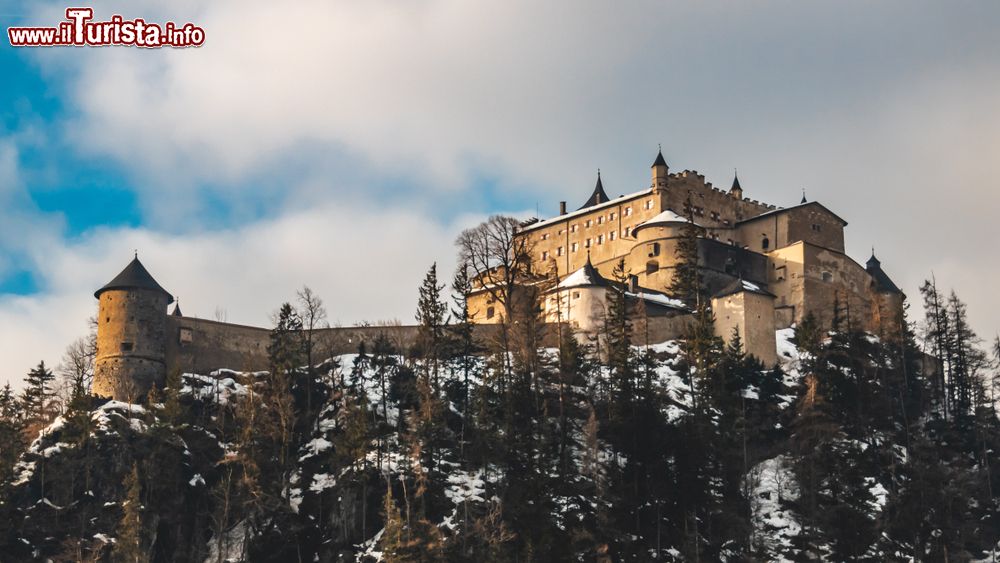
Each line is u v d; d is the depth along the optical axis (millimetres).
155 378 142750
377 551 118188
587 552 113938
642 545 118250
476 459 125438
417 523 108000
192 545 123812
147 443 127500
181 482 125812
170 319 145750
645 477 123125
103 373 142000
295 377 141250
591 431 124438
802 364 149875
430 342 139500
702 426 127750
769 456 135000
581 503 119938
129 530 114062
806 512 121000
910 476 128375
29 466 126125
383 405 136625
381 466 126750
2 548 116938
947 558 120438
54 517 121250
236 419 132625
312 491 127125
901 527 121500
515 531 112938
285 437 128875
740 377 143125
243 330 149375
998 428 147875
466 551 109500
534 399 132625
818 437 128375
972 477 133625
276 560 120625
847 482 121875
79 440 125875
